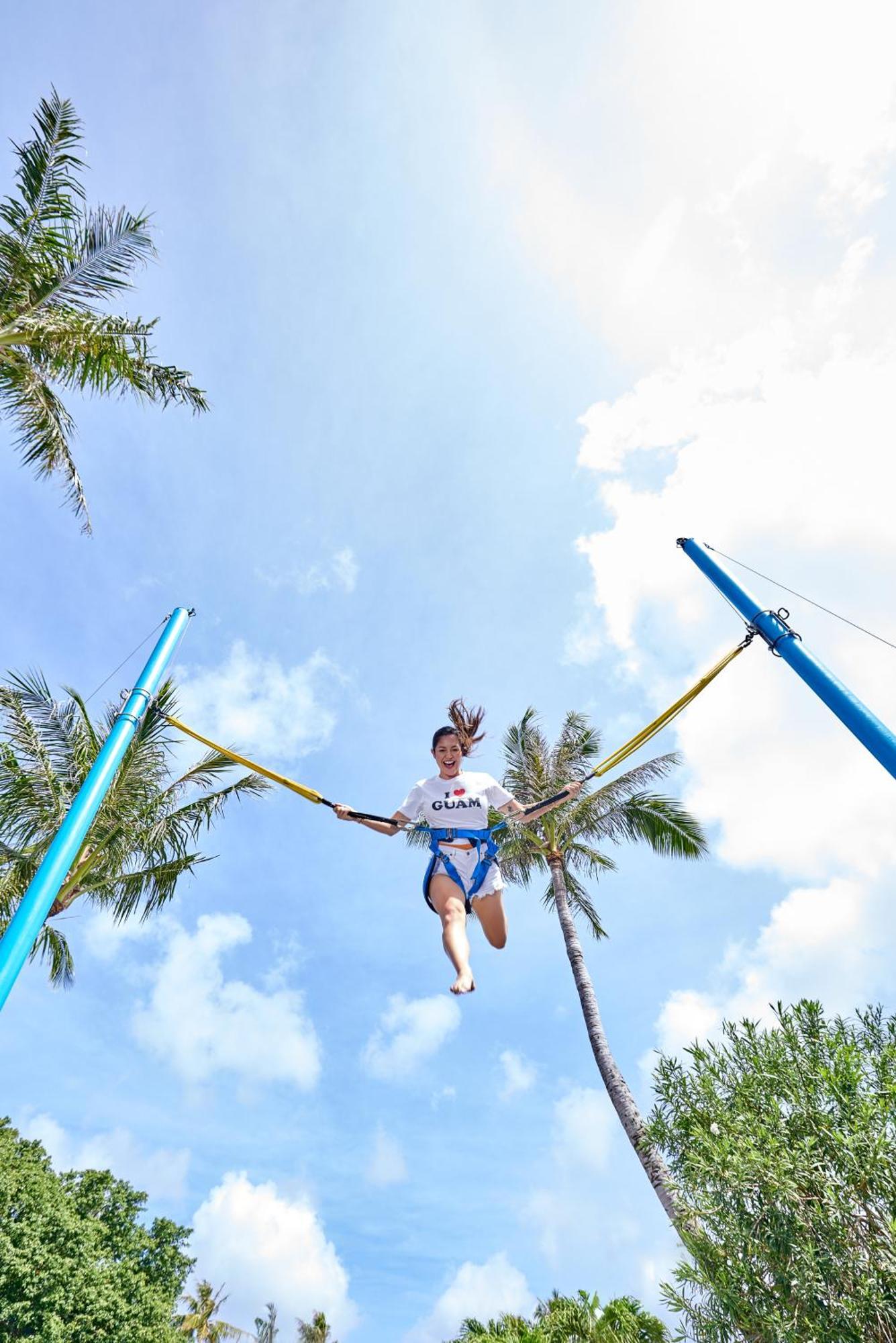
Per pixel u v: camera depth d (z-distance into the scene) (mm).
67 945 15273
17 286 10414
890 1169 4352
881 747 4215
